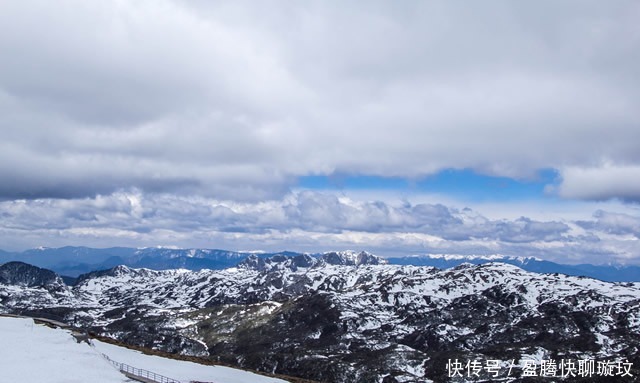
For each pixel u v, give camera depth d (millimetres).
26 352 109062
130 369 113625
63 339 128000
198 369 141375
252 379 140375
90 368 102125
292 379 168500
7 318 164000
